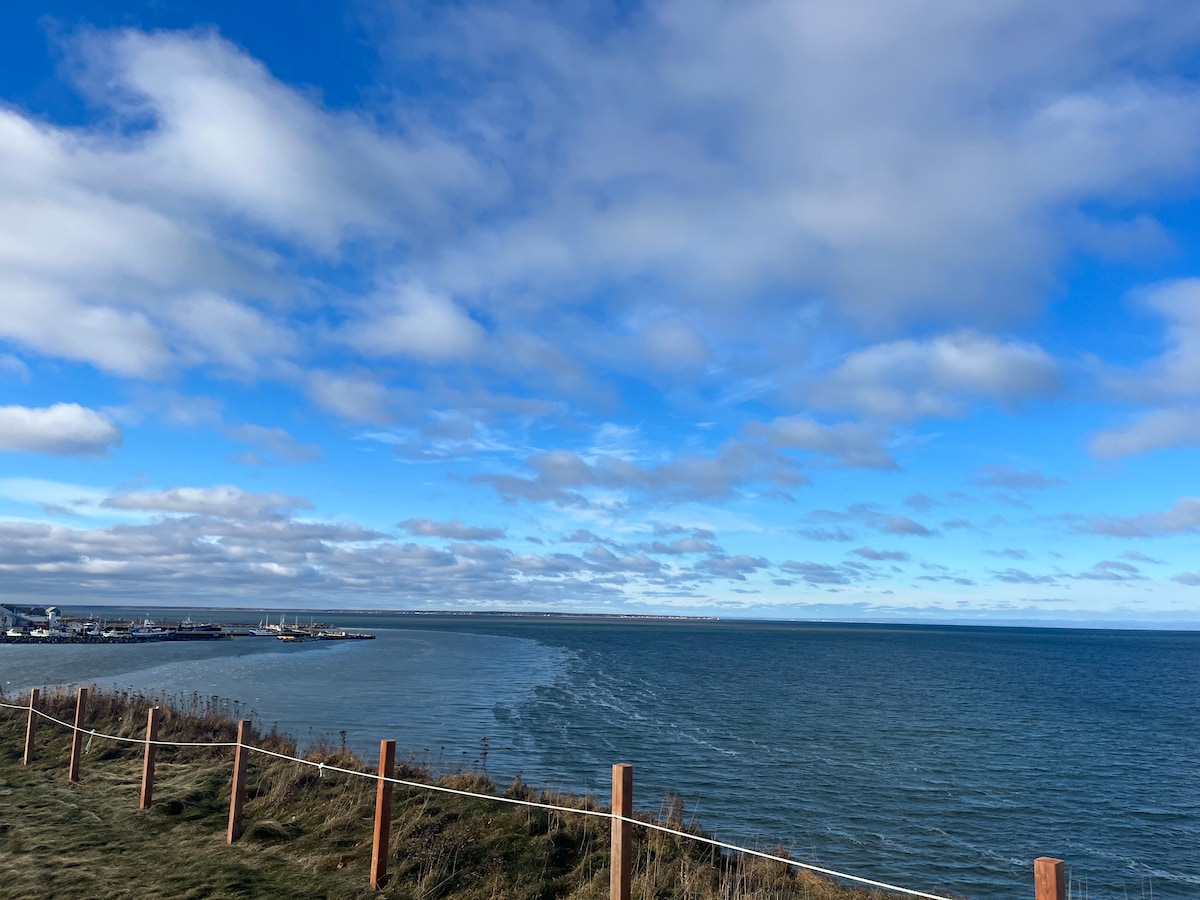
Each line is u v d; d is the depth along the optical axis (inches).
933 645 7652.6
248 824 571.2
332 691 2474.2
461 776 701.3
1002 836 1105.4
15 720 991.0
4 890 448.8
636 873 489.7
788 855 591.5
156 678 2807.6
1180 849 1093.8
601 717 2010.3
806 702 2509.8
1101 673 4357.8
